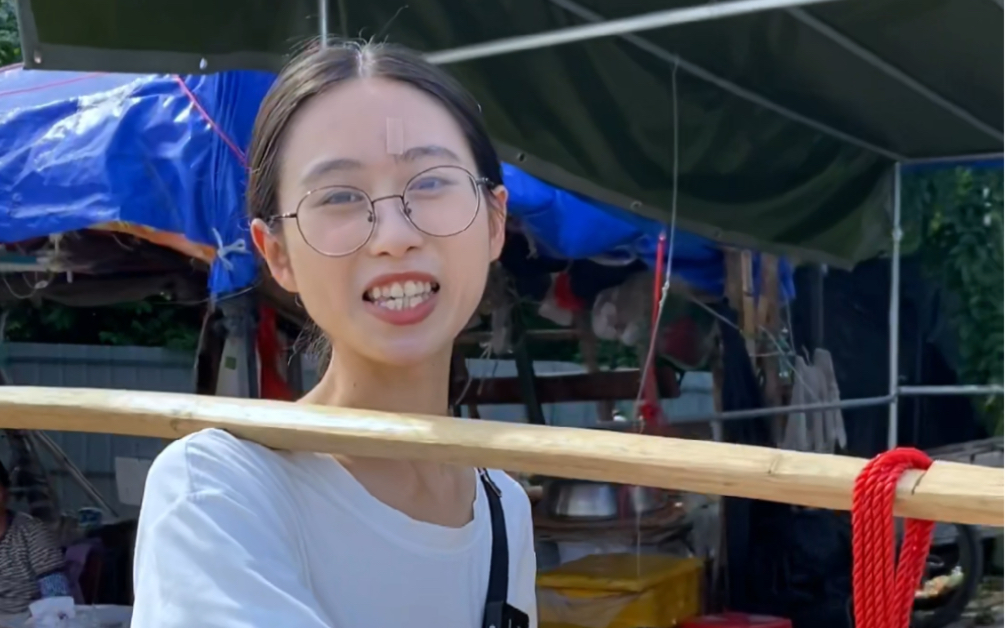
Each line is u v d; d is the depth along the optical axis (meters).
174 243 3.64
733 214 4.09
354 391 1.30
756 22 3.03
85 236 3.96
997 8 2.79
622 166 3.47
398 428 1.18
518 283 4.71
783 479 1.05
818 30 3.07
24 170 3.61
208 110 3.45
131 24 2.42
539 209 4.13
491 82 2.98
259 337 3.94
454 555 1.27
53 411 1.35
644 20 2.71
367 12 2.65
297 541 1.18
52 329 6.15
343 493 1.20
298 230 1.25
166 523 1.12
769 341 5.02
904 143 4.75
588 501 3.87
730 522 4.21
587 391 4.97
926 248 6.23
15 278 4.23
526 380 4.77
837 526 4.35
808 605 4.16
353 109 1.24
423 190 1.24
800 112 4.13
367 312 1.23
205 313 4.37
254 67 2.58
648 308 4.80
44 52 2.35
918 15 2.89
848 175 4.80
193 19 2.49
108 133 3.53
